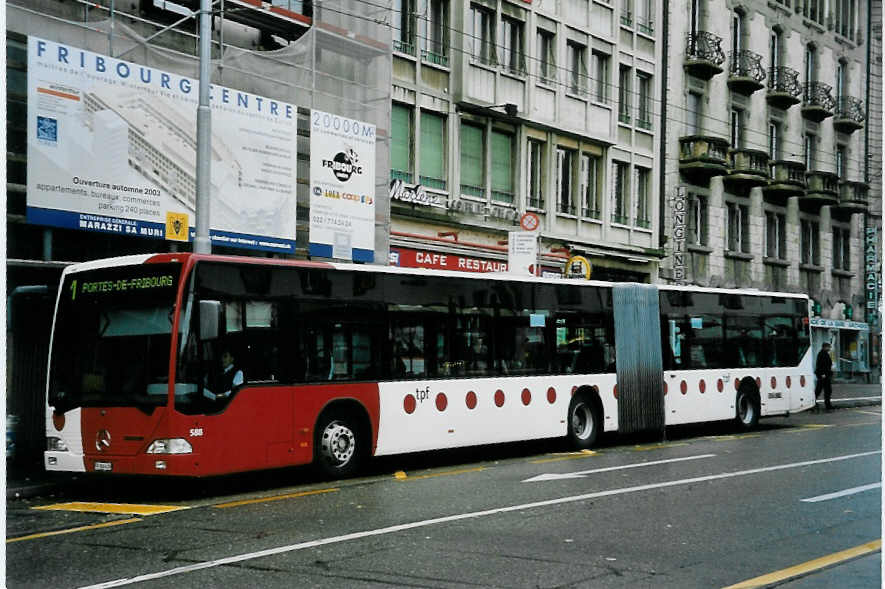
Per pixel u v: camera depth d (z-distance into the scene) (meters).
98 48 17.91
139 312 12.48
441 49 28.02
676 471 14.58
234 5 20.44
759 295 23.33
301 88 21.83
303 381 13.57
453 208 27.77
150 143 18.20
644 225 36.16
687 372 21.05
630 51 35.19
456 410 15.89
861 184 48.72
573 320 18.52
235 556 8.47
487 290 16.78
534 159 31.33
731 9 40.81
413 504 11.41
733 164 40.50
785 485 12.98
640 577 7.72
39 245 16.88
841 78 49.50
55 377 12.91
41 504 12.09
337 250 22.25
